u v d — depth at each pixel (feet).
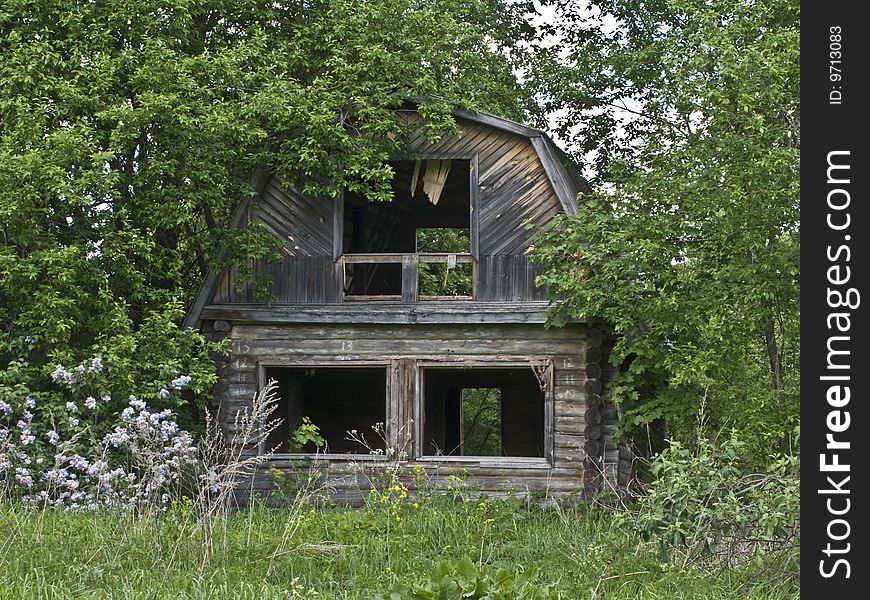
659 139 54.70
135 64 52.65
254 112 51.08
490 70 74.84
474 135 54.13
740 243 46.34
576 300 49.80
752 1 50.19
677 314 48.19
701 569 33.81
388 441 53.01
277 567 34.83
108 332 49.62
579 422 51.88
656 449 57.57
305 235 54.49
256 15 61.21
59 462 38.88
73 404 41.57
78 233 50.78
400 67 53.88
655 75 75.72
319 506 50.98
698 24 53.01
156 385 48.19
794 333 49.57
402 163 58.75
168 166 51.52
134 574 32.27
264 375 54.65
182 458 41.68
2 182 47.32
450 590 24.06
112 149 49.80
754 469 46.52
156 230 56.39
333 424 71.26
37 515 38.50
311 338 54.03
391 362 53.47
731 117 48.37
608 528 42.06
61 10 53.98
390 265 72.38
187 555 34.76
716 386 50.67
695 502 33.09
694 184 48.65
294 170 53.11
